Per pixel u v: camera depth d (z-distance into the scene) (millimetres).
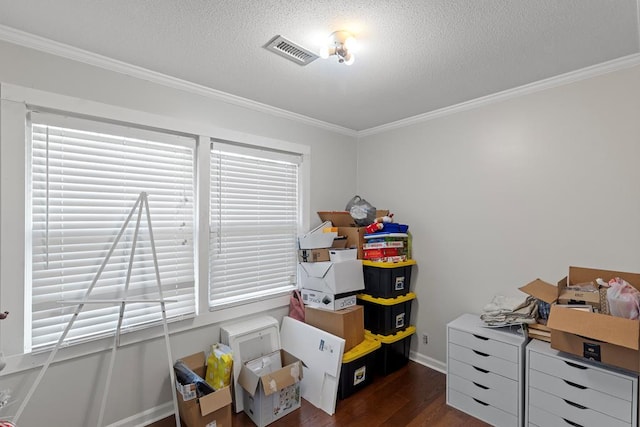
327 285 2596
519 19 1530
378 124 3305
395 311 2793
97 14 1504
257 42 1757
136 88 2066
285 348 2672
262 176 2814
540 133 2268
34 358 1709
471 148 2650
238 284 2633
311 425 2090
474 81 2250
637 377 1580
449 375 2330
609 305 1671
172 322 2215
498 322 2168
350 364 2416
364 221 3062
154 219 2193
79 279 1898
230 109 2533
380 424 2105
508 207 2434
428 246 2951
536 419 1910
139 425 2057
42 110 1771
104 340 1932
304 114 2984
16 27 1612
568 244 2148
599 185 2021
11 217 1657
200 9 1466
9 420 1553
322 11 1479
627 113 1919
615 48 1800
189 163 2369
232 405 2281
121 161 2057
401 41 1733
